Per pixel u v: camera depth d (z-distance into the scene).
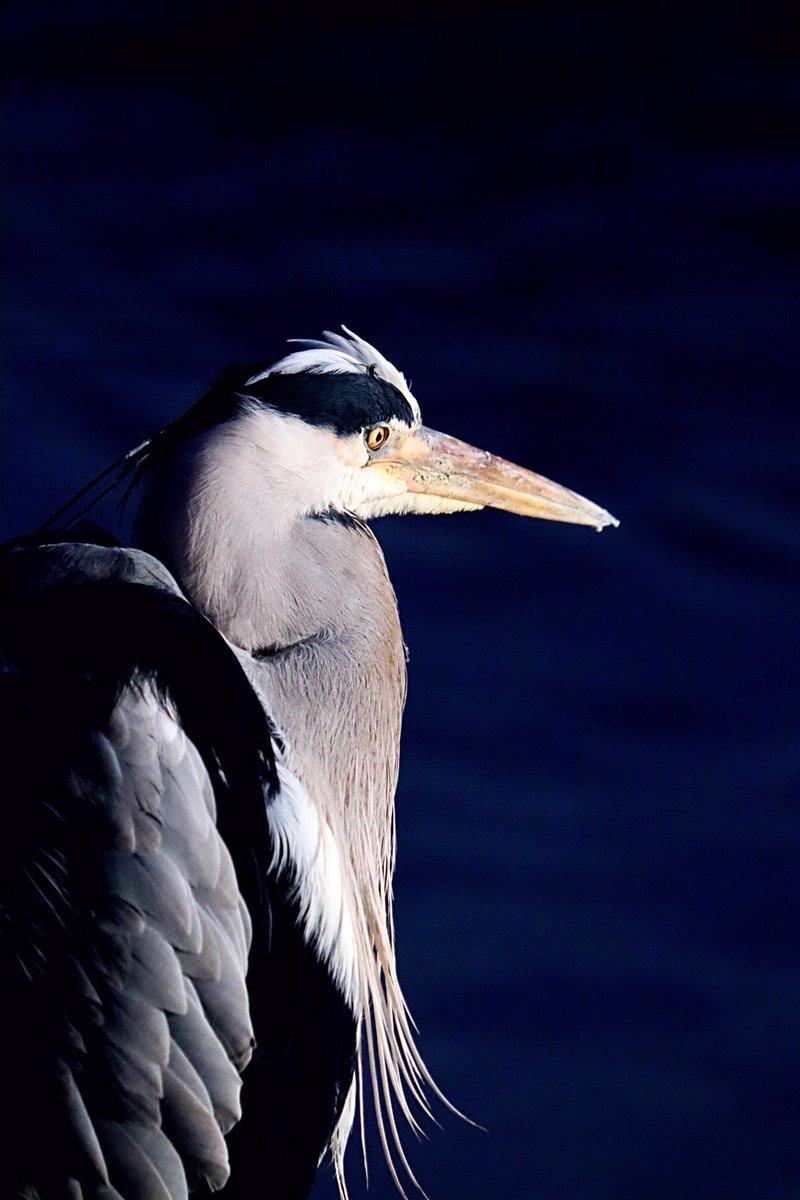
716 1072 11.34
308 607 6.54
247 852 6.04
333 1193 10.37
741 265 21.84
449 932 12.31
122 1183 5.48
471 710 14.59
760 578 16.25
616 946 12.26
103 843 5.55
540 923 12.43
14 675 5.79
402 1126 10.86
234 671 6.12
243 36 27.11
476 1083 11.17
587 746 14.28
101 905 5.52
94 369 19.41
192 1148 5.59
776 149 24.20
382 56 26.61
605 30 26.61
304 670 6.46
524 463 18.17
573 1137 10.82
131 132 25.31
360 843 6.74
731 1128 10.93
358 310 20.95
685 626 15.62
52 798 5.60
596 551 16.59
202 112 25.88
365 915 6.89
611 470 17.94
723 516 17.12
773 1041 11.59
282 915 6.27
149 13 27.94
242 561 6.40
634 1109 11.06
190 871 5.66
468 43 26.61
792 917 12.58
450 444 7.38
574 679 15.00
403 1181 10.50
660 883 12.83
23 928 5.54
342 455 6.75
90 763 5.59
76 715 5.66
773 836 13.30
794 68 25.78
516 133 24.78
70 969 5.51
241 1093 6.30
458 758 14.09
